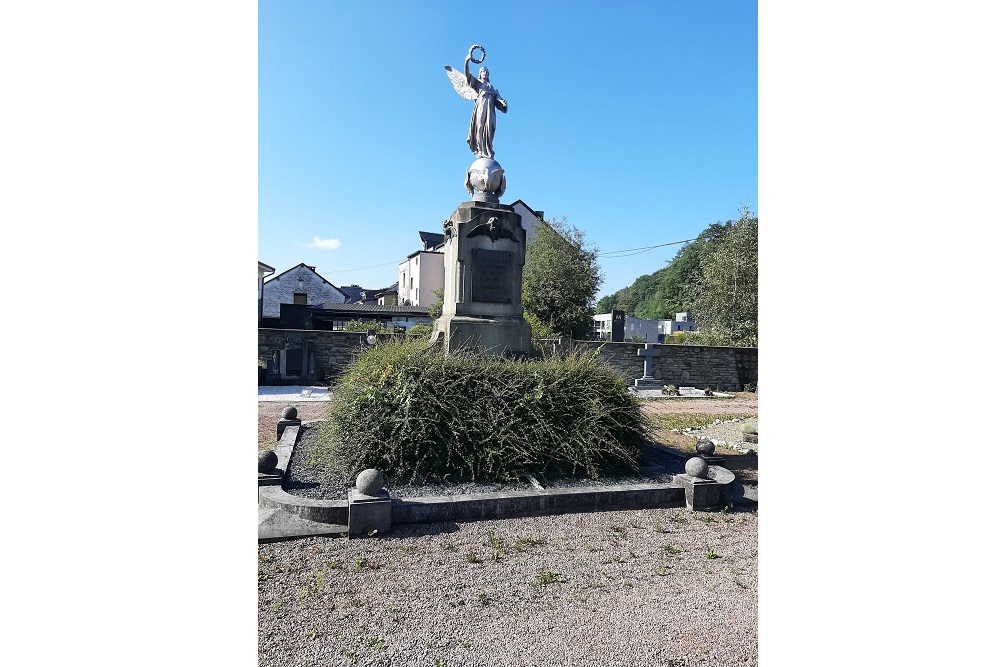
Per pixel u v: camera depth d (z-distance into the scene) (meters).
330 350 18.66
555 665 2.88
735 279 28.83
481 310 8.94
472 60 9.69
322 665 2.83
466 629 3.22
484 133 9.47
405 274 44.06
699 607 3.56
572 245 30.73
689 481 5.74
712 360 22.80
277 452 6.93
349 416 6.09
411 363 6.38
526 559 4.27
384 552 4.31
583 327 30.66
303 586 3.69
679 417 13.44
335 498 5.25
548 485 5.86
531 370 6.76
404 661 2.89
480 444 6.06
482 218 8.93
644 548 4.59
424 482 5.73
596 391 6.73
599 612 3.47
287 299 42.03
